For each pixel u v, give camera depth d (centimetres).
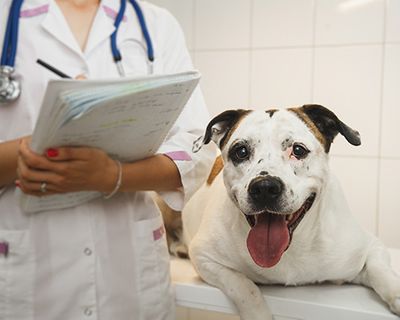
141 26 93
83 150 70
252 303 94
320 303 92
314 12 162
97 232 84
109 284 85
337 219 102
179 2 178
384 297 90
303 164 91
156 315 91
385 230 162
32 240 80
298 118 96
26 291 80
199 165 91
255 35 170
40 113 60
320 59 163
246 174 91
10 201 80
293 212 88
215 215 110
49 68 73
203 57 178
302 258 98
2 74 76
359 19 157
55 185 70
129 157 80
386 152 159
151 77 64
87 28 89
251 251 89
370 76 158
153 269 90
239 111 101
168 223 143
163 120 74
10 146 72
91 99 60
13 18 79
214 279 102
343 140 163
